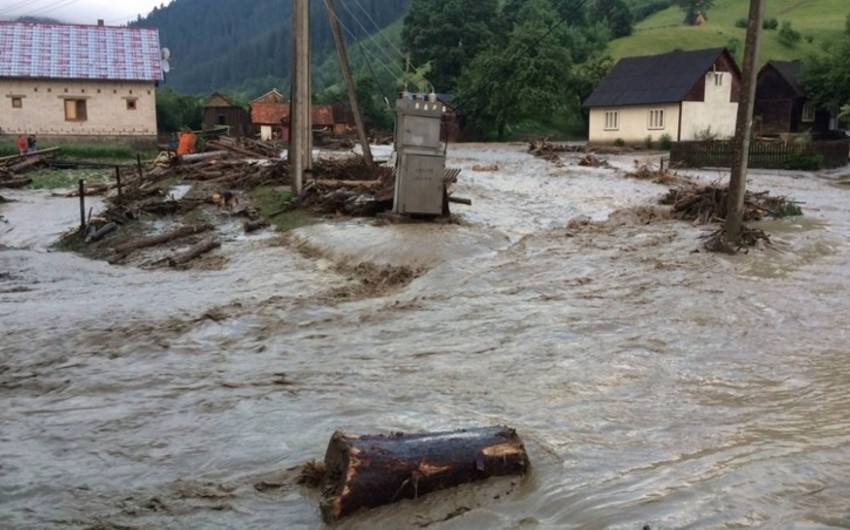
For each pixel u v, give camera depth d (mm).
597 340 7859
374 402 6145
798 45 79125
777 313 8883
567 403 6008
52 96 47031
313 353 7848
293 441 5359
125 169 33312
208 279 12859
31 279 13656
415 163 15328
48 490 4742
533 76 60656
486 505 4293
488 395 6246
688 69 52500
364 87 69188
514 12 80250
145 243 16484
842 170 36438
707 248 12797
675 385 6449
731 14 98188
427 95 15680
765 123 53844
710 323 8461
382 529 4098
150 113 48969
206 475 4887
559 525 4051
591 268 11547
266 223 17594
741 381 6543
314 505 4391
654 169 30891
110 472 4996
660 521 4020
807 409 5824
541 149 42281
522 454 4648
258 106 66188
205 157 30172
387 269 12023
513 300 9781
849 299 9586
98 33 50750
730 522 3982
